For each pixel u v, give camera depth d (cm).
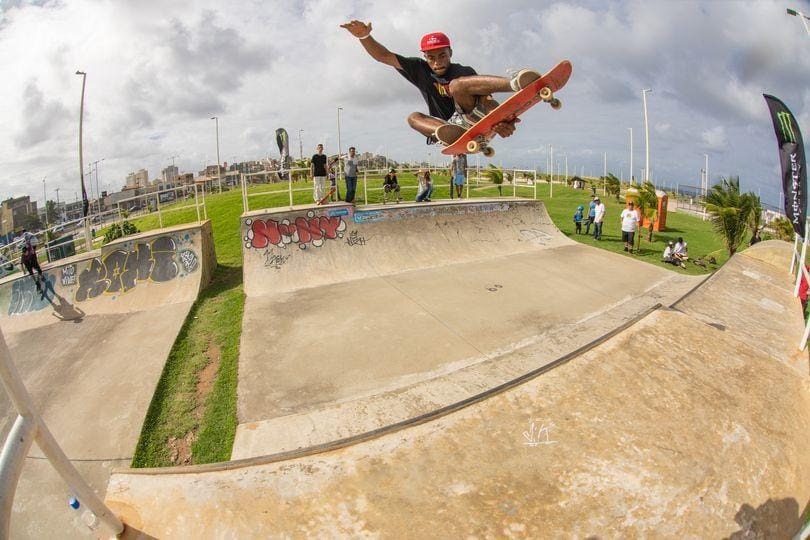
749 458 399
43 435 183
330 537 259
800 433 456
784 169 708
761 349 632
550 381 455
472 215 1673
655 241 1912
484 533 285
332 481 300
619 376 475
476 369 751
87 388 791
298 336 896
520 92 308
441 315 995
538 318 986
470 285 1214
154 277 1226
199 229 1288
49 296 1195
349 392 698
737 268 1050
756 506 357
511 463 348
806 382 548
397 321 961
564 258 1536
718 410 450
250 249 1262
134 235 1338
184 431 652
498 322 959
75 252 1812
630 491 338
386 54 355
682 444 395
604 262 1502
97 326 1066
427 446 353
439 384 706
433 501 302
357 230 1419
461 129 348
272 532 252
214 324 995
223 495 263
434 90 364
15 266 1667
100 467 612
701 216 3219
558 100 323
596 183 4953
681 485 353
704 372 511
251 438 599
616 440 387
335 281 1251
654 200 2209
